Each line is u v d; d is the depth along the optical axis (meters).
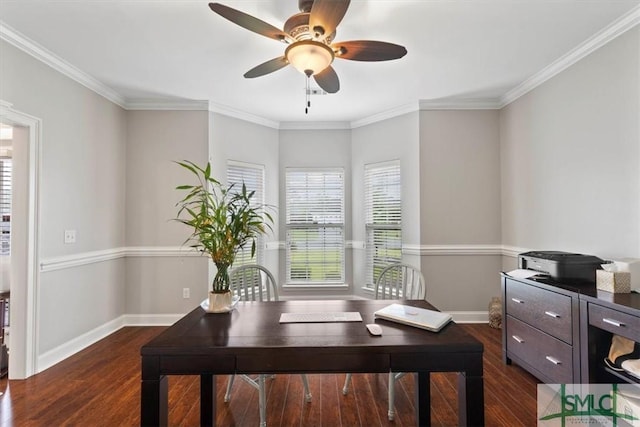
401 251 3.94
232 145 3.96
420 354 1.32
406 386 2.38
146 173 3.66
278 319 1.68
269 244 4.35
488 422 1.92
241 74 3.01
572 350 1.97
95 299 3.19
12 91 2.34
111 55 2.66
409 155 3.83
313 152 4.46
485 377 2.46
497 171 3.71
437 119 3.72
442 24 2.24
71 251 2.88
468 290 3.71
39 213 2.54
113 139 3.45
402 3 2.02
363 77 3.09
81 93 3.00
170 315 3.66
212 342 1.36
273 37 1.87
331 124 4.45
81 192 3.00
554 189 2.87
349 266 4.45
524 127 3.27
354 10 2.08
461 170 3.71
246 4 2.04
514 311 2.55
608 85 2.31
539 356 2.26
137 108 3.66
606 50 2.33
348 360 1.31
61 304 2.78
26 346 2.46
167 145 3.67
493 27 2.28
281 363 1.31
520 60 2.76
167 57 2.70
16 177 2.48
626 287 1.90
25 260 2.47
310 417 2.00
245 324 1.60
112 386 2.34
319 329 1.53
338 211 4.46
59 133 2.75
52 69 2.68
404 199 3.88
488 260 3.71
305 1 1.88
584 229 2.54
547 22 2.22
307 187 4.47
